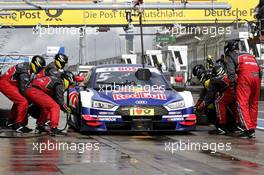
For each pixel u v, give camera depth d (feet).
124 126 101.24
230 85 99.71
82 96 104.42
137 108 100.53
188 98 105.60
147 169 66.03
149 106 100.89
